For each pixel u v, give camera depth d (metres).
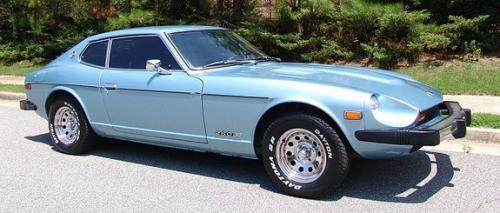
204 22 14.87
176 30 6.16
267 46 13.66
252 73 5.47
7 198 5.34
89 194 5.41
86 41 6.84
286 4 13.61
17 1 17.03
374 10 12.12
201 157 6.66
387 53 12.16
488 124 7.11
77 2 16.70
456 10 12.19
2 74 16.05
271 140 5.12
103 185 5.68
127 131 6.25
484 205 4.79
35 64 17.69
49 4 16.70
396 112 4.68
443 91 9.80
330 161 4.86
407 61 12.19
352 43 13.07
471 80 10.20
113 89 6.21
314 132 4.89
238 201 5.09
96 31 16.56
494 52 11.91
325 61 13.10
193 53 5.87
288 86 4.98
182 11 15.70
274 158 5.16
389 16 11.79
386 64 12.21
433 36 11.70
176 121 5.72
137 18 14.77
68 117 6.98
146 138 6.14
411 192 5.18
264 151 5.21
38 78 7.15
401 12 11.83
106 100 6.33
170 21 15.02
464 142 6.95
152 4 15.60
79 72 6.65
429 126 4.75
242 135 5.28
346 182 5.49
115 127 6.36
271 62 6.25
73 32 17.42
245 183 5.62
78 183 5.77
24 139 7.95
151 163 6.47
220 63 5.88
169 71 5.77
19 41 19.05
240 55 6.20
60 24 17.94
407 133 4.56
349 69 5.79
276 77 5.20
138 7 15.39
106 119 6.44
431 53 12.30
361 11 12.21
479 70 10.88
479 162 6.07
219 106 5.34
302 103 4.89
